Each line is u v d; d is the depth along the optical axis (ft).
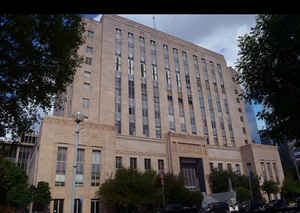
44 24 44.50
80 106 138.51
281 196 184.14
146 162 141.79
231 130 200.13
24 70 45.75
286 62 41.55
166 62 187.01
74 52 55.98
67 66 53.01
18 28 40.45
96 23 167.73
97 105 143.95
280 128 42.86
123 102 152.35
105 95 147.23
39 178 101.35
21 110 51.98
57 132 111.75
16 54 43.65
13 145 54.85
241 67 49.21
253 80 47.14
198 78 199.62
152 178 110.22
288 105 39.37
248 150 190.19
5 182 114.01
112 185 101.91
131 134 148.25
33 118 54.19
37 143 118.83
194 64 203.62
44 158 104.99
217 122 192.85
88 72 149.28
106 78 152.15
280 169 201.57
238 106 222.89
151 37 187.52
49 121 111.55
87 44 156.04
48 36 45.96
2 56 42.04
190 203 120.98
